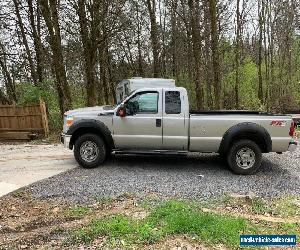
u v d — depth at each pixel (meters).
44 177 8.51
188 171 8.94
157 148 8.97
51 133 15.85
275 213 6.19
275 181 8.11
